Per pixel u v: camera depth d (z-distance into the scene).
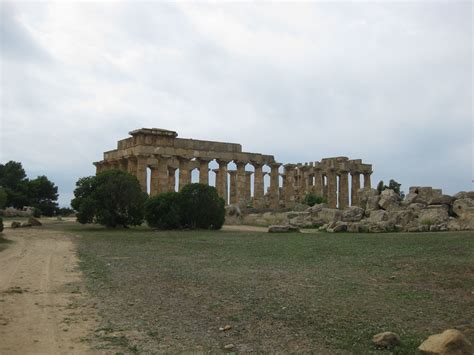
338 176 90.88
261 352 9.54
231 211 61.75
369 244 28.58
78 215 49.69
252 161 79.25
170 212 48.47
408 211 42.91
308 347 9.84
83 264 21.97
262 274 18.67
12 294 14.88
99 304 13.67
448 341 8.55
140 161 68.81
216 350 9.66
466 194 44.81
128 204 50.06
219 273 19.03
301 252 25.94
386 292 15.05
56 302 13.90
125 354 9.41
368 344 10.01
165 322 11.77
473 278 16.89
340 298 14.22
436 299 14.06
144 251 27.52
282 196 96.94
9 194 90.75
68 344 10.00
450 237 30.08
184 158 72.62
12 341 10.14
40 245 31.08
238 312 12.67
